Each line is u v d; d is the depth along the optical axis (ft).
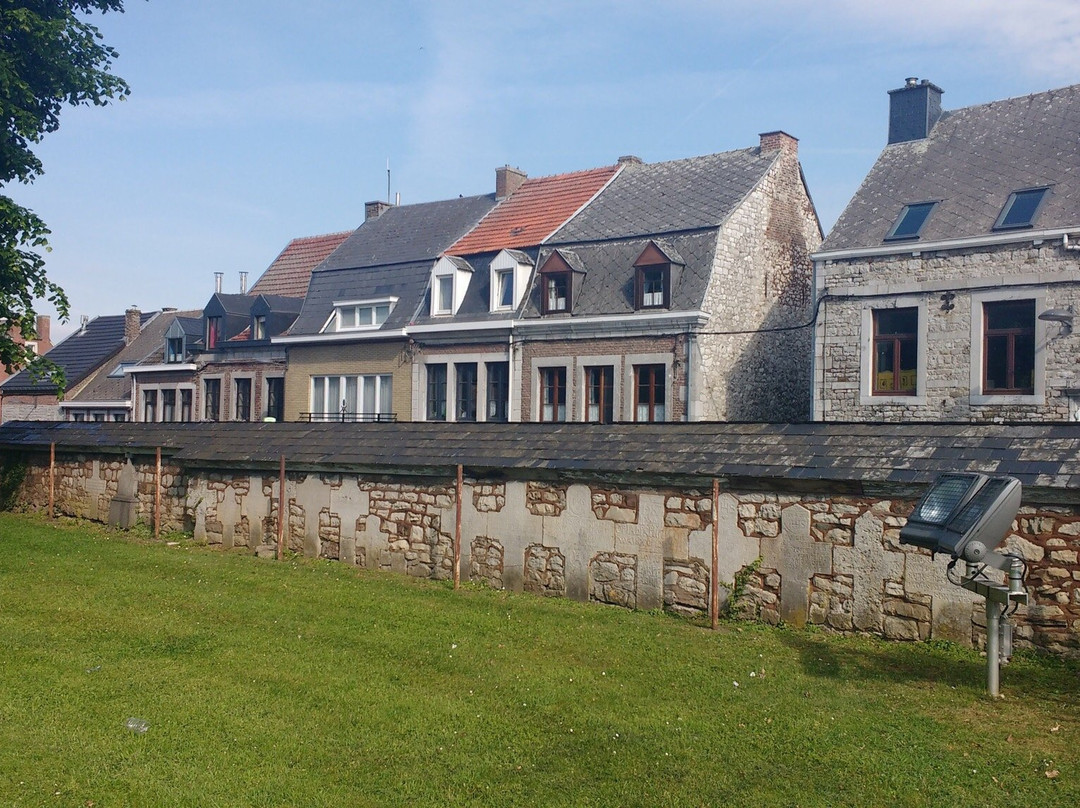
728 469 35.32
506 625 34.71
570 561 39.73
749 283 86.02
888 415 70.69
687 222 85.40
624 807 20.15
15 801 20.77
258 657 31.04
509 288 91.76
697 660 30.14
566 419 86.53
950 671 28.37
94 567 46.52
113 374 140.87
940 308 68.54
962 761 21.75
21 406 147.64
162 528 57.67
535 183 106.63
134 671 29.66
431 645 32.14
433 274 96.78
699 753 22.67
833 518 33.35
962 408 67.36
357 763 22.65
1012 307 66.28
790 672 28.71
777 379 90.27
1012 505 24.66
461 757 22.84
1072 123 72.64
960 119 79.61
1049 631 29.27
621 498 38.40
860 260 72.28
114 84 62.85
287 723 25.18
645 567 37.58
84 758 23.00
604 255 87.86
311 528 49.29
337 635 33.58
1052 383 63.72
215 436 56.03
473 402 92.73
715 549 34.63
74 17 61.36
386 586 41.96
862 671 28.63
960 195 71.97
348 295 105.40
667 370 80.74
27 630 34.63
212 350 117.08
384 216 116.37
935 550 25.79
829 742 22.99
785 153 91.50
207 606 38.09
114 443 61.16
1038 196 67.97
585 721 24.90
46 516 65.92
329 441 49.93
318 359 104.94
